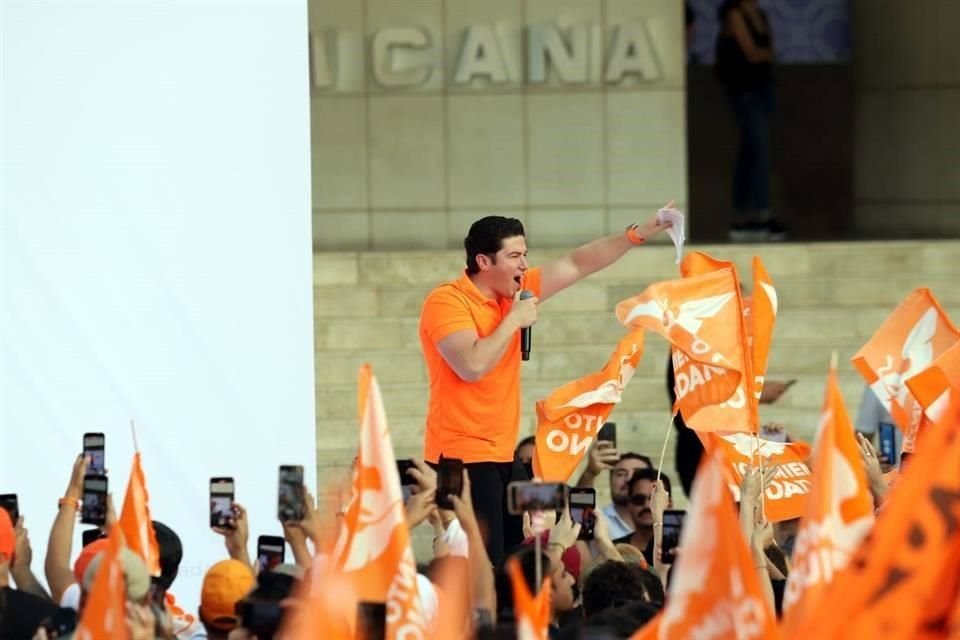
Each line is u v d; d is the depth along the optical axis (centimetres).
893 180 4578
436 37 3994
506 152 4006
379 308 3550
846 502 1135
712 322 1759
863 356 1780
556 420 1830
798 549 1142
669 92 4006
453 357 1791
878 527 1034
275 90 2030
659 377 3406
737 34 4353
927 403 1591
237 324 2025
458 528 1554
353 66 3994
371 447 1220
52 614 1340
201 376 2019
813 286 3666
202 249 2023
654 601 1382
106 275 2012
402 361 3475
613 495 2081
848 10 4772
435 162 4006
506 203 4016
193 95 2020
